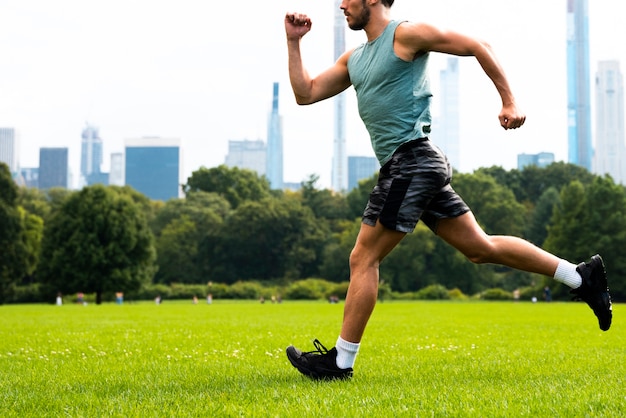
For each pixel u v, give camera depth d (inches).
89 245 2425.0
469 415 144.7
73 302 2719.0
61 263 2437.3
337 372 210.2
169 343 401.1
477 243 213.8
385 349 349.7
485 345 378.6
